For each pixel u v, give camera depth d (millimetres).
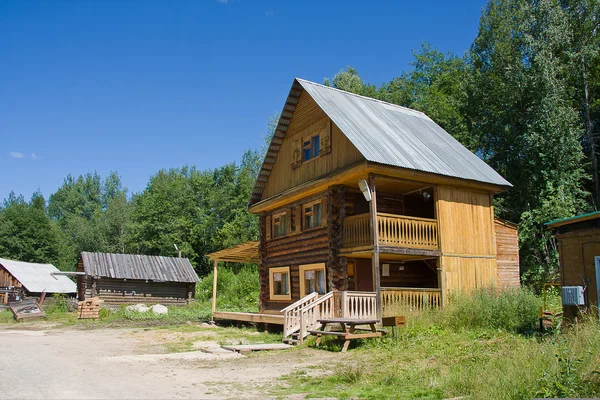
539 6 33562
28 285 41875
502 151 36031
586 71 34000
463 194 19938
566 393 7078
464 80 38312
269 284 24594
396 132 20734
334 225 19344
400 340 14102
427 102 42406
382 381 9617
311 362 12469
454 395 8250
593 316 12836
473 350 11930
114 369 11750
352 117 20156
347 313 16203
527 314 15375
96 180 106812
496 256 20406
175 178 75938
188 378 10523
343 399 8312
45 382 9922
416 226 18469
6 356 14109
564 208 29016
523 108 34562
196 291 44031
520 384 7723
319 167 20594
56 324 27234
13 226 68500
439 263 18688
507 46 34906
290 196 21969
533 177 31453
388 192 21000
